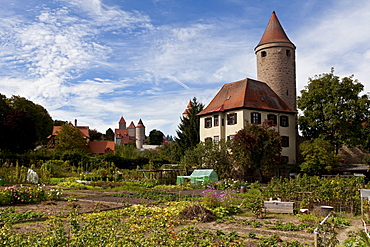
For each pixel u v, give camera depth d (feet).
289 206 46.01
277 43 156.97
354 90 132.87
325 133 134.10
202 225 37.40
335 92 132.05
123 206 49.88
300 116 142.10
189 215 40.68
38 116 225.76
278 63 156.66
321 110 137.49
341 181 56.44
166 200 58.44
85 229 26.76
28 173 94.89
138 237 27.68
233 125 138.21
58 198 58.90
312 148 126.41
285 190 52.85
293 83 159.22
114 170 128.36
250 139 114.73
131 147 197.88
